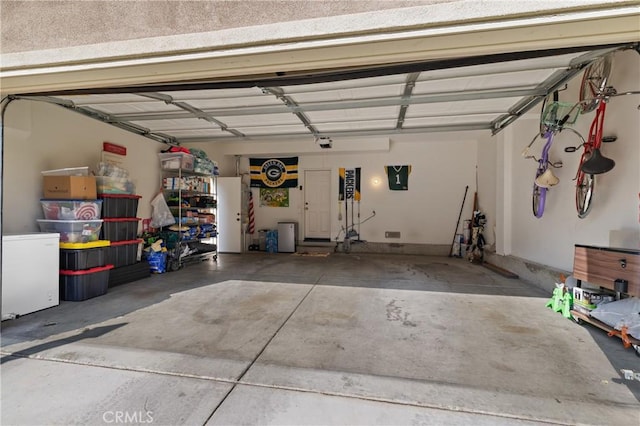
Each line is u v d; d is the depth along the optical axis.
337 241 8.18
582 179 3.26
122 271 4.31
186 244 5.93
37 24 1.63
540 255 4.31
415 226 7.80
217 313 3.12
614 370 2.02
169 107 3.90
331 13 1.27
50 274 3.24
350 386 1.83
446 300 3.61
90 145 4.26
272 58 1.39
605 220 3.00
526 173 4.78
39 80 1.70
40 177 3.58
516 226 5.13
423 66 1.81
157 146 5.60
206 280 4.62
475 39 1.19
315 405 1.65
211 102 3.71
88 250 3.61
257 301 3.54
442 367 2.06
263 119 4.46
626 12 1.04
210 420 1.52
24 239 2.99
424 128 4.93
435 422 1.52
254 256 7.23
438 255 7.51
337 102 3.70
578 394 1.76
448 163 7.63
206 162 6.39
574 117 3.21
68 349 2.29
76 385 1.81
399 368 2.05
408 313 3.15
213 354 2.22
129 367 2.03
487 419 1.55
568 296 3.02
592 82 2.96
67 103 3.64
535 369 2.04
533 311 3.22
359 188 8.08
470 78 2.99
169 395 1.72
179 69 1.51
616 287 2.33
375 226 8.00
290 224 7.92
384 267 5.80
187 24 1.43
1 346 2.33
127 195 4.32
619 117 2.81
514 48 1.17
